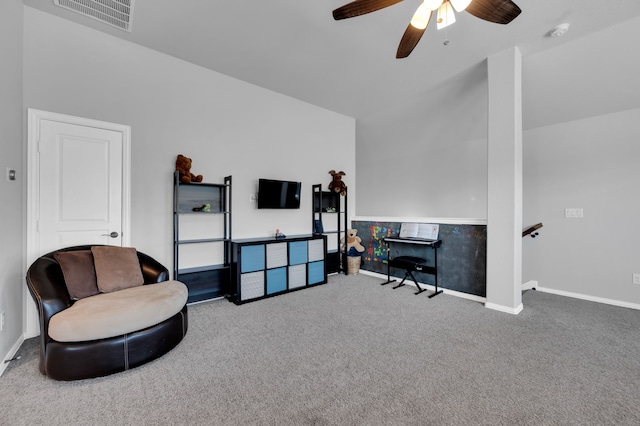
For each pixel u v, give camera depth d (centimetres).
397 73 357
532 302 342
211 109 357
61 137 263
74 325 176
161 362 204
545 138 393
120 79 295
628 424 145
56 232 260
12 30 223
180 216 333
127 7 247
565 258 377
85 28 276
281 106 426
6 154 210
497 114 305
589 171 359
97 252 243
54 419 148
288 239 381
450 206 529
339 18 193
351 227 514
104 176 285
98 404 160
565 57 300
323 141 482
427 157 560
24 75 247
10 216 216
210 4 242
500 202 306
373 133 563
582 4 230
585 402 162
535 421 147
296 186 428
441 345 230
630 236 332
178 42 299
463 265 363
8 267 211
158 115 319
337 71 354
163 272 265
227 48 309
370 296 362
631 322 280
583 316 295
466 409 156
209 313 301
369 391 172
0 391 170
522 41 283
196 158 346
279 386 176
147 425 144
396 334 250
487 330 259
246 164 390
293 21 262
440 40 283
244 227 388
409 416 151
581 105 346
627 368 197
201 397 166
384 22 261
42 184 253
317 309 314
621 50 276
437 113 455
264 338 242
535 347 227
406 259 387
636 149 328
